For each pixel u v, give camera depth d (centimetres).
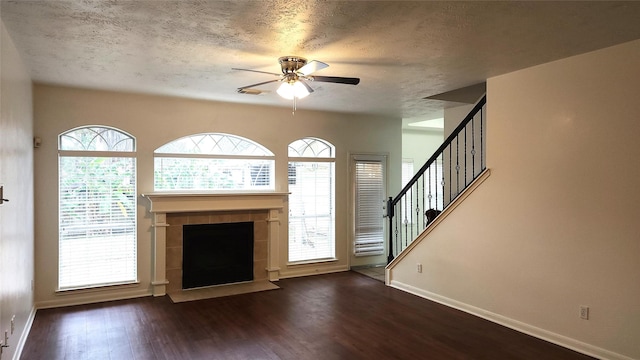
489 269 439
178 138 548
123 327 418
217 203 566
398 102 577
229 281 591
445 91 508
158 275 529
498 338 389
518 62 382
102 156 505
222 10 265
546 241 384
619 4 254
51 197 477
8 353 301
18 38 315
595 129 347
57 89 479
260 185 613
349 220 692
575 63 362
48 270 477
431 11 267
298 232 652
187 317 448
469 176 584
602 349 342
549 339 380
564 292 370
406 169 873
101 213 507
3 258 279
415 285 542
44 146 473
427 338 390
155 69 406
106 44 332
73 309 473
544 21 283
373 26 293
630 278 325
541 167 388
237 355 352
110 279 512
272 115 616
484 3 254
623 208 329
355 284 595
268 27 296
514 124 413
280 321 436
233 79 446
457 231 478
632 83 324
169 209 533
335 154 676
